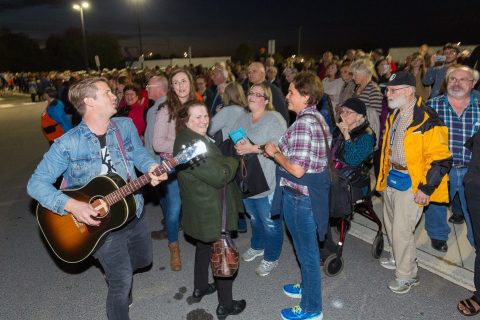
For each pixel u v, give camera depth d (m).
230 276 2.82
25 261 4.16
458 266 3.67
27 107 21.44
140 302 3.38
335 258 3.56
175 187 3.65
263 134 3.32
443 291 3.38
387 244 4.18
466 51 6.84
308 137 2.56
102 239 2.41
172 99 3.54
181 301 3.38
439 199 3.32
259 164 3.28
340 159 3.24
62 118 6.50
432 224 3.94
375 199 5.32
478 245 2.93
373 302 3.26
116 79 7.46
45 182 2.31
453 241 4.14
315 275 2.85
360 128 3.20
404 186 3.09
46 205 2.30
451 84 3.43
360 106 3.15
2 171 7.79
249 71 4.98
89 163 2.42
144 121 5.27
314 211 2.67
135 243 2.73
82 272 3.90
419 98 3.01
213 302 3.34
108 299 2.53
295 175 2.58
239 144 3.00
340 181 3.15
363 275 3.66
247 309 3.24
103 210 2.38
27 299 3.48
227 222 2.82
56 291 3.59
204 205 2.73
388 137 3.27
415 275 3.39
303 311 2.97
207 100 6.91
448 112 3.53
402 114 3.07
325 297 3.34
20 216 5.44
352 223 4.69
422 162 2.98
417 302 3.24
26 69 73.69
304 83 2.62
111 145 2.49
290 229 2.83
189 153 2.42
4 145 10.50
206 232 2.76
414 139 2.95
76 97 2.33
